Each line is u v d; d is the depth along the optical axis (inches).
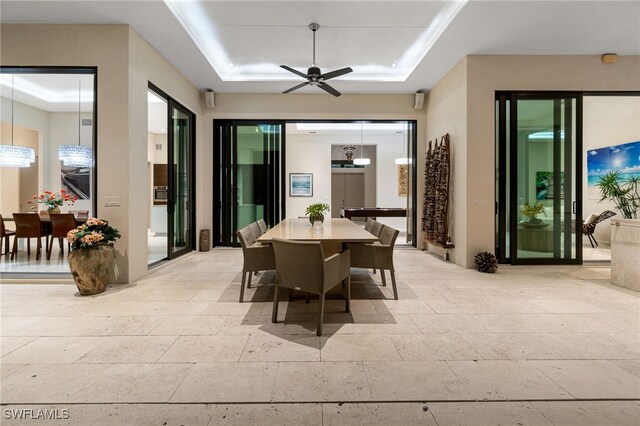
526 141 194.5
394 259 219.8
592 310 120.0
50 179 305.1
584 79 192.1
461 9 144.2
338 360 83.6
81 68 155.6
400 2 144.9
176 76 208.7
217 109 257.0
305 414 63.2
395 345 92.0
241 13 153.5
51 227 224.7
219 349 89.4
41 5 140.0
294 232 141.3
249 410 64.4
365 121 260.7
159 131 350.3
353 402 66.9
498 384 73.1
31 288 147.7
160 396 68.6
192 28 167.6
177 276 171.8
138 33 162.9
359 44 185.8
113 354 86.5
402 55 201.0
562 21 154.6
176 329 102.9
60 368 79.5
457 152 202.2
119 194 154.7
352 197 529.7
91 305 125.2
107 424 60.2
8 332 100.2
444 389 71.2
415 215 262.7
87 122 304.5
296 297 135.5
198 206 252.5
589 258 218.5
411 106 257.9
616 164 252.5
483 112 190.1
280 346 91.3
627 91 193.8
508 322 108.7
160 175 358.6
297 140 406.0
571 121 195.0
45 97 272.2
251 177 267.1
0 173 283.1
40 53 154.5
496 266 180.5
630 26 159.8
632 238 145.1
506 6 142.0
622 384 73.0
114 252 146.5
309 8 149.3
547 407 65.4
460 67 197.3
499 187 197.5
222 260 216.4
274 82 233.8
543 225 197.2
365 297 136.0
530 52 187.2
